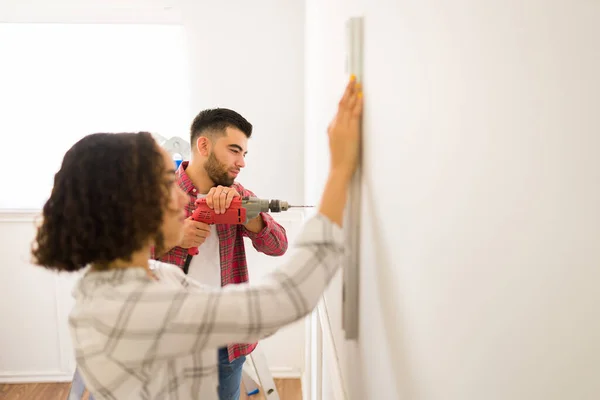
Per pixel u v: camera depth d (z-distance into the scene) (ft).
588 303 0.85
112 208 2.36
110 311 2.27
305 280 2.44
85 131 9.84
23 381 10.03
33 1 9.09
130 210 2.37
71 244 2.38
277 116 9.55
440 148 1.54
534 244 1.01
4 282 9.67
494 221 1.19
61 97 9.70
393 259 2.20
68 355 10.05
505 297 1.15
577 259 0.88
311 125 7.16
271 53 9.38
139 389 2.49
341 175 2.73
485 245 1.24
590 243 0.84
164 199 2.51
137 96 9.80
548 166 0.95
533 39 0.99
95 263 2.50
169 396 2.68
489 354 1.25
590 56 0.82
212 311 2.27
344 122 2.81
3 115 9.66
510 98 1.09
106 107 9.80
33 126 9.73
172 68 9.75
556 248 0.94
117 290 2.33
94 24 9.45
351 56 2.85
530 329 1.05
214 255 5.26
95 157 2.38
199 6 9.25
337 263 2.59
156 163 2.48
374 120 2.50
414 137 1.81
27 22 9.25
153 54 9.69
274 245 5.52
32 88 9.62
